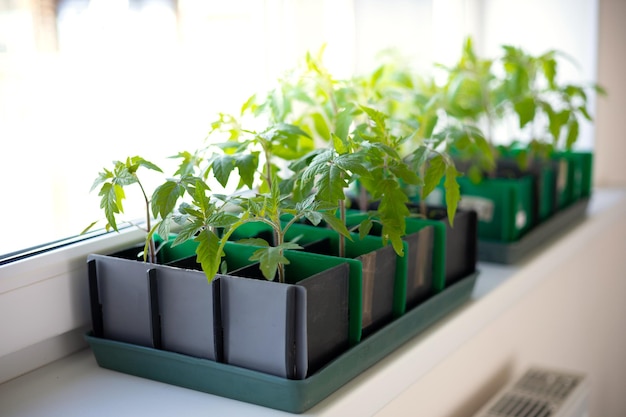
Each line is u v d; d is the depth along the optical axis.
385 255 0.99
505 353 1.54
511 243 1.40
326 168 0.86
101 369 0.99
